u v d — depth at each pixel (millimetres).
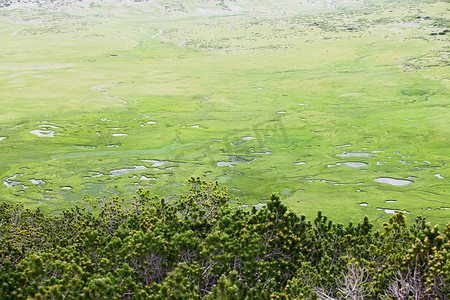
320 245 11234
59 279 8312
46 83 83500
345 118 57031
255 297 8148
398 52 117375
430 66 95812
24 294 7809
